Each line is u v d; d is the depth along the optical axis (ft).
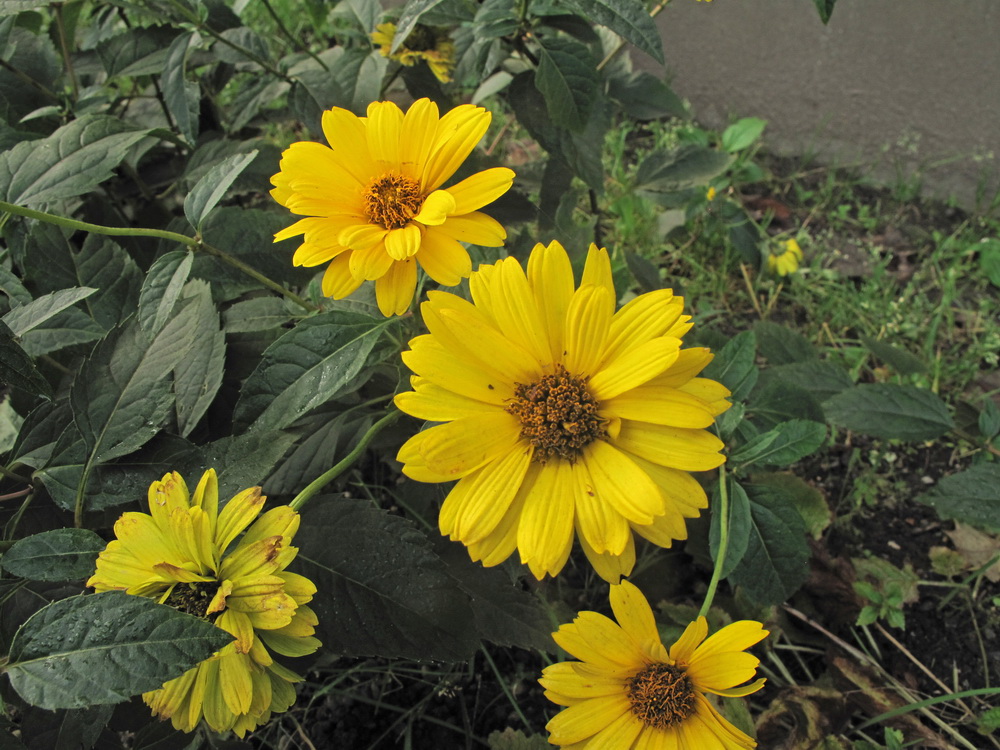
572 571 1.06
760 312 1.43
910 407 0.98
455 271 0.66
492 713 0.96
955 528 1.11
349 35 1.11
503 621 0.84
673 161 1.29
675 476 0.63
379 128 0.68
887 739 0.86
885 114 1.59
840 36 1.57
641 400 0.62
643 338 0.63
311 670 0.94
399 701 0.97
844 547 1.11
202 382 0.81
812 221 1.58
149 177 1.25
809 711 0.89
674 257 1.49
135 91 1.32
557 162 1.10
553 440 0.63
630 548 0.64
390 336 0.78
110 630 0.51
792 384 0.90
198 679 0.59
